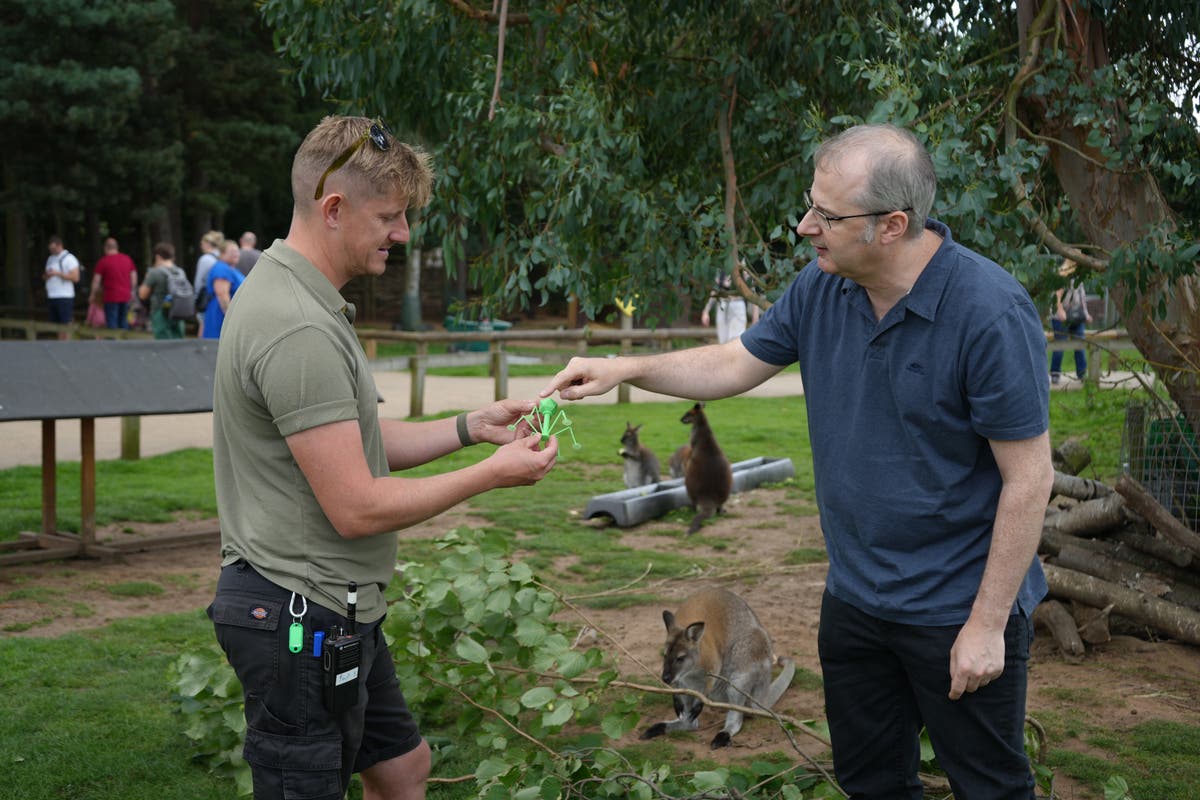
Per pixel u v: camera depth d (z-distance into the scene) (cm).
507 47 626
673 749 464
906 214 252
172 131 2559
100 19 2228
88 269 3325
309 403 241
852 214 252
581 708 413
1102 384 852
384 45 584
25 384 687
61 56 2312
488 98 574
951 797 388
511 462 262
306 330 243
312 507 251
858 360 274
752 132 638
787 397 1770
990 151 580
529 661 443
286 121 2692
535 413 299
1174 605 559
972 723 268
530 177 652
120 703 493
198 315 1612
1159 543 585
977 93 578
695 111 634
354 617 254
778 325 303
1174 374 608
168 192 2477
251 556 250
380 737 285
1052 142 590
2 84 2197
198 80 2644
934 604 266
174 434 1331
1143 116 521
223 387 252
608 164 584
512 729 421
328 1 577
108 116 2264
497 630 436
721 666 501
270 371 240
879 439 270
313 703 249
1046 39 575
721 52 618
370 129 254
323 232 254
